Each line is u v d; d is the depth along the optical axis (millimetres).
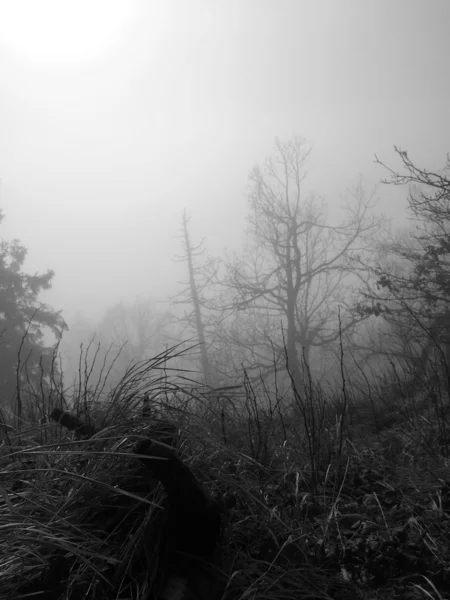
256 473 3791
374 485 3887
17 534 2418
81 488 2820
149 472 2742
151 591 2498
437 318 11469
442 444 4469
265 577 2617
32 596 2410
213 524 2594
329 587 2693
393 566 2820
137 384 3486
